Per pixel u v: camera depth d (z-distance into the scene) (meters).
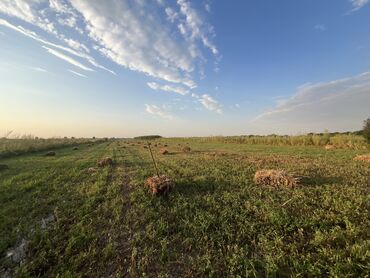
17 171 14.09
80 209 7.39
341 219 5.71
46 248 5.20
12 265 4.66
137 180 11.02
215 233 5.58
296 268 4.08
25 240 5.62
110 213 7.11
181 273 4.33
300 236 5.12
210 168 13.29
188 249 5.05
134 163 17.28
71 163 17.44
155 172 13.05
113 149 33.69
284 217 5.99
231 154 21.77
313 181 9.44
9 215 6.99
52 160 19.53
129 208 7.52
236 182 9.74
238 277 4.01
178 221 6.32
